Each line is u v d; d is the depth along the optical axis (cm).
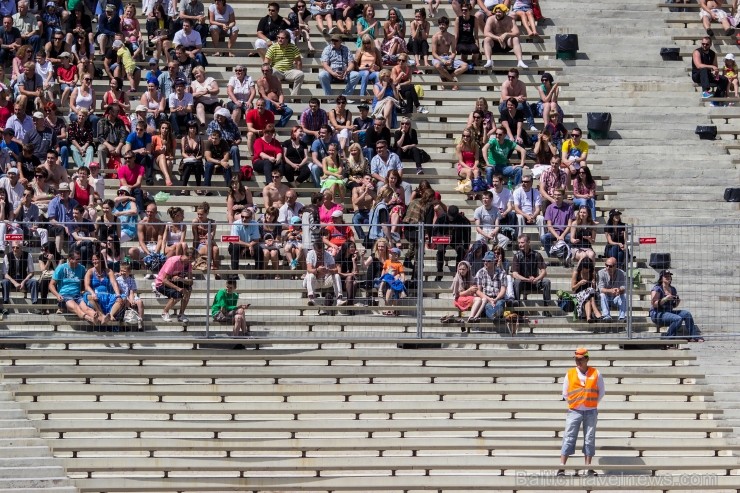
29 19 5347
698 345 4075
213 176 4788
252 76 5347
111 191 4678
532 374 3859
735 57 5600
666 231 4319
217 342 3916
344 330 3962
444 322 3978
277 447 3609
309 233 3994
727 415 3797
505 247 4009
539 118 5153
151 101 4972
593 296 4009
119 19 5384
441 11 5694
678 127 5216
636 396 3844
